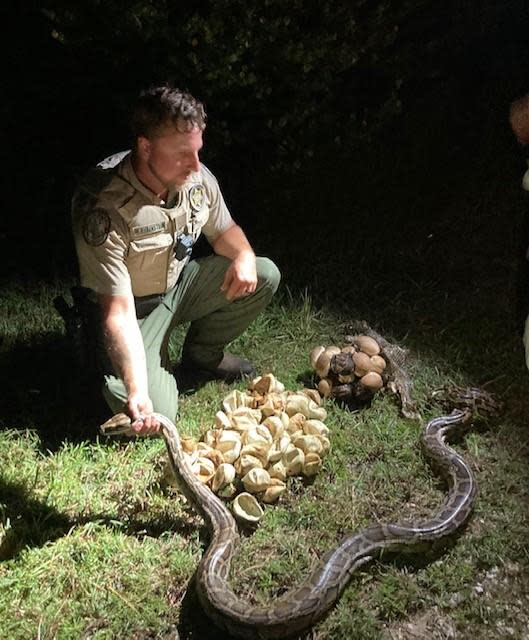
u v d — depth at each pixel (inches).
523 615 63.2
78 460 77.4
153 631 61.5
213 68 106.3
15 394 88.7
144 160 72.9
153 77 113.0
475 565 67.4
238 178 126.3
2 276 112.4
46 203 124.0
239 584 65.3
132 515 71.6
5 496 72.9
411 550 67.4
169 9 108.8
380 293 109.8
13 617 62.0
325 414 81.0
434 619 63.0
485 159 129.6
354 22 111.3
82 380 88.7
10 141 127.8
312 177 125.0
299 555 67.7
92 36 107.0
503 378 90.7
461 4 133.3
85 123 129.9
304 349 96.9
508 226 120.5
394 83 128.0
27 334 98.8
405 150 130.7
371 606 63.7
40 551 66.7
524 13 132.6
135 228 75.5
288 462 74.4
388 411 85.3
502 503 73.2
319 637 61.0
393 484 75.9
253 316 87.6
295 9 109.8
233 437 74.9
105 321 73.2
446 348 96.3
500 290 108.5
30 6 118.6
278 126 115.6
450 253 117.7
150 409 69.1
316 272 113.3
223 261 85.2
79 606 62.7
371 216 124.2
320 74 113.0
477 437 82.5
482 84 137.1
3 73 122.8
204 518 68.9
